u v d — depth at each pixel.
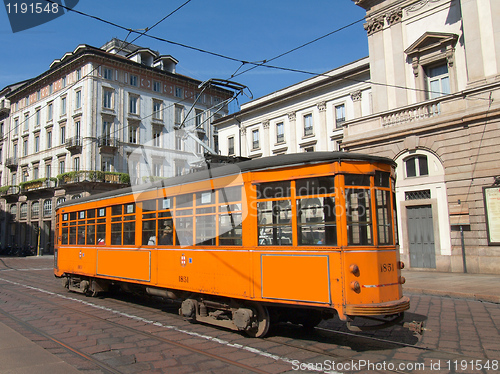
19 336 6.15
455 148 14.45
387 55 17.61
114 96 33.28
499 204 13.28
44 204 36.28
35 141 38.38
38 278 15.98
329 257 5.34
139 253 8.37
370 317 5.46
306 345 5.75
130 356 5.30
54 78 36.28
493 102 13.50
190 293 7.33
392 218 5.87
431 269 14.99
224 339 6.12
